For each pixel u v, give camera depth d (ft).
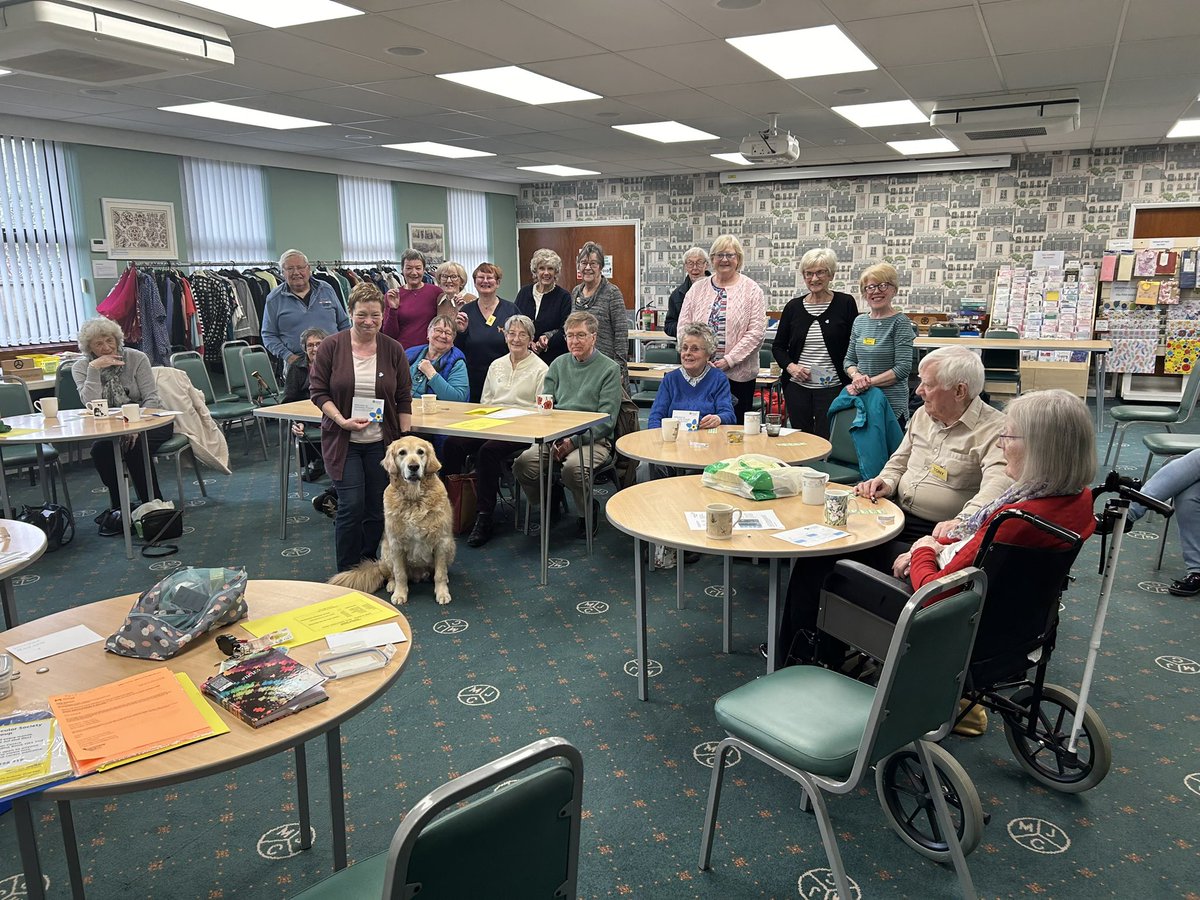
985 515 6.95
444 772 7.93
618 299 16.38
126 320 23.52
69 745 4.28
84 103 19.95
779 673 6.61
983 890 6.26
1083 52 16.10
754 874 6.48
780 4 13.00
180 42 10.30
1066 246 31.60
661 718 8.87
